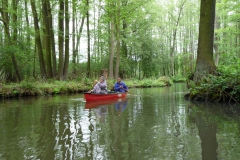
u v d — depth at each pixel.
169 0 30.48
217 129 4.72
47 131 4.80
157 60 30.47
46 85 13.97
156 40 31.80
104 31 25.41
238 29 20.27
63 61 18.17
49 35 16.98
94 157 3.31
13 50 14.37
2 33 16.00
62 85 14.77
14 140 4.19
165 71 39.41
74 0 16.19
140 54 29.16
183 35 38.28
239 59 9.09
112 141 4.05
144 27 27.94
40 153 3.50
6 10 13.85
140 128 4.95
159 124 5.30
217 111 6.84
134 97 11.79
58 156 3.37
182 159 3.20
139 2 19.48
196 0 30.55
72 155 3.40
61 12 15.74
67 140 4.14
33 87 13.00
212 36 9.55
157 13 29.86
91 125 5.29
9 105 9.02
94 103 9.43
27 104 9.26
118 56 21.28
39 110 7.66
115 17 20.12
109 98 10.93
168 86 22.89
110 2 18.86
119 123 5.47
